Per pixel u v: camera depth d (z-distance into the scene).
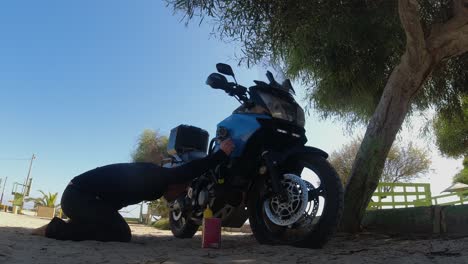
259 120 3.66
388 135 4.91
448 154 14.22
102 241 3.62
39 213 15.95
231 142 3.75
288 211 3.42
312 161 3.50
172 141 5.37
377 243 3.90
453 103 7.20
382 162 4.93
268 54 5.33
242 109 3.98
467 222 4.28
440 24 5.11
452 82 7.03
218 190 3.90
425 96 7.05
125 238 3.73
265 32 5.27
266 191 3.69
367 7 5.38
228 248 3.59
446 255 2.83
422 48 4.77
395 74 5.00
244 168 3.75
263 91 3.82
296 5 5.09
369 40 5.80
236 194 3.95
